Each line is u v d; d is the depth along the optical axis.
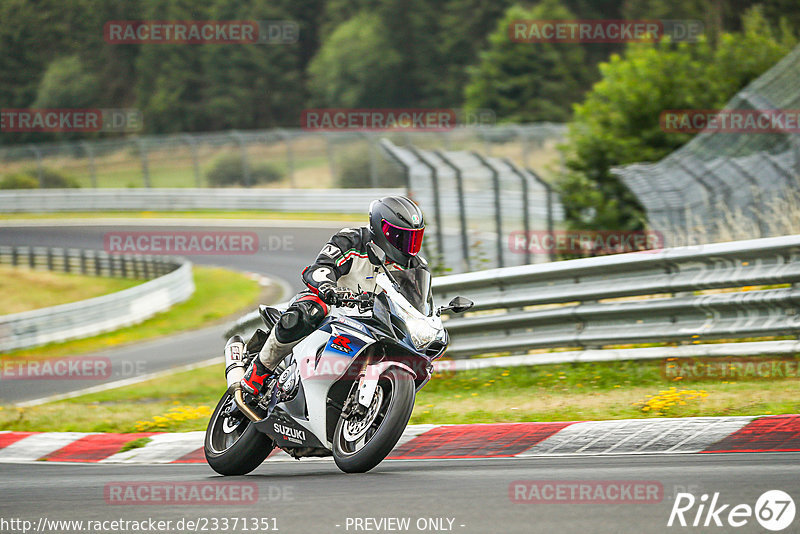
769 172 49.00
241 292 101.81
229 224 144.00
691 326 31.72
